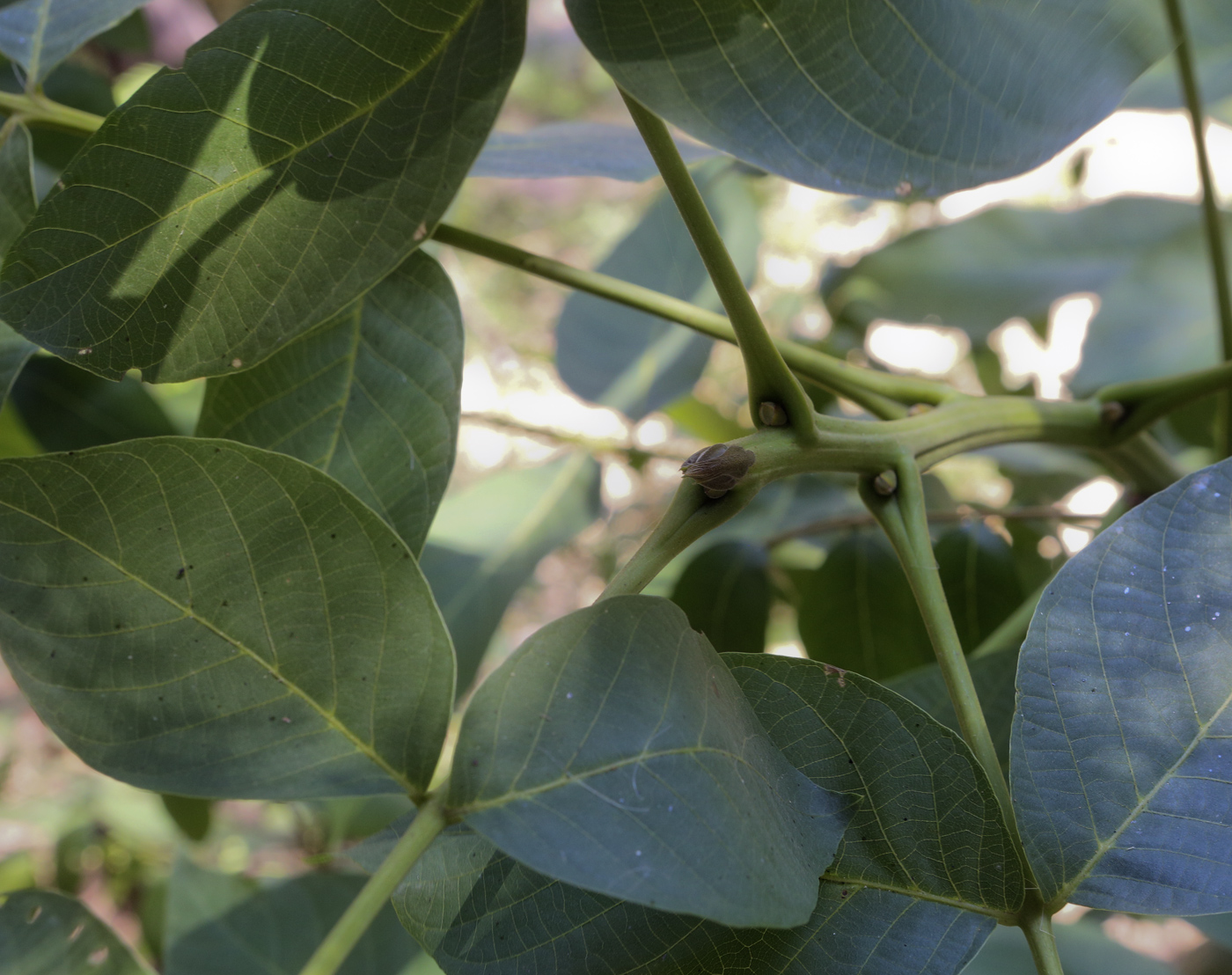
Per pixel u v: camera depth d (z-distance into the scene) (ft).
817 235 3.91
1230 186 3.37
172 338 1.19
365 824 2.03
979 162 1.16
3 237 1.32
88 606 1.11
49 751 4.38
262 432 1.33
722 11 1.12
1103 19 1.22
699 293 2.19
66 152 1.62
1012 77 1.18
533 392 3.04
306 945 1.48
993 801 1.13
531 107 7.02
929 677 1.38
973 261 2.40
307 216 1.19
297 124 1.17
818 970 1.11
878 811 1.13
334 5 1.14
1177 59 1.60
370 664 1.11
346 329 1.35
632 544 2.75
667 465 2.86
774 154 1.11
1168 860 1.12
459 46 1.16
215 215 1.18
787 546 2.34
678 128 1.10
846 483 2.10
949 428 1.37
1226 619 1.16
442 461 1.32
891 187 1.13
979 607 1.72
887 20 1.14
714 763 1.08
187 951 1.47
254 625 1.12
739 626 1.78
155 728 1.10
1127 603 1.17
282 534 1.12
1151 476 1.62
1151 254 2.22
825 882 1.13
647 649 1.10
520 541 1.86
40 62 1.36
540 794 1.06
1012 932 1.69
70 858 3.08
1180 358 2.06
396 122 1.18
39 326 1.17
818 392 2.03
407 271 1.36
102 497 1.12
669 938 1.12
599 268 2.23
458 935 1.13
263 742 1.10
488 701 1.08
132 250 1.17
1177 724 1.15
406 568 1.12
